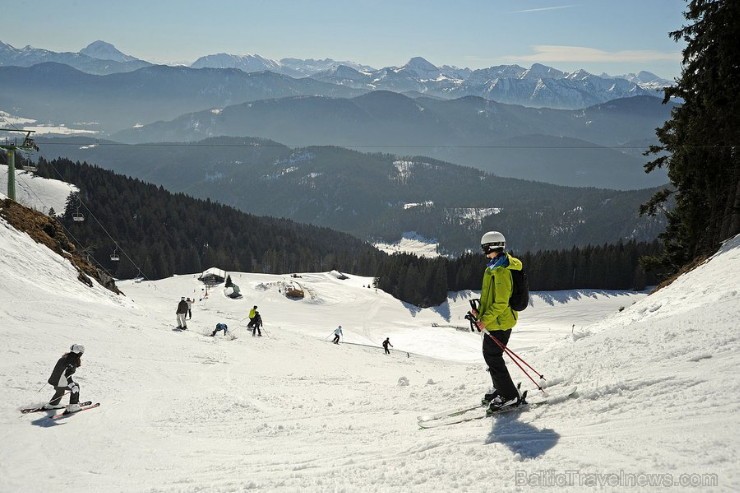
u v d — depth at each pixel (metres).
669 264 29.30
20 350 13.60
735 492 2.90
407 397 8.46
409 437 5.67
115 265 118.19
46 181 142.62
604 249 108.75
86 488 5.54
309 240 183.38
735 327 6.56
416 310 89.44
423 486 3.96
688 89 23.31
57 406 9.06
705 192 24.27
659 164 28.28
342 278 107.62
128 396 10.65
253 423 7.98
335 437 6.40
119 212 142.12
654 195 29.45
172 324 26.00
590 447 4.07
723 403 4.31
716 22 20.45
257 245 154.88
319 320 69.62
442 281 101.69
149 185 169.88
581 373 6.49
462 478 3.96
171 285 76.94
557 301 97.38
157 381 12.65
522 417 5.30
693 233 26.12
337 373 17.53
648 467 3.47
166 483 5.37
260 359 19.77
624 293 101.69
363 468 4.79
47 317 18.66
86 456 6.74
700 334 6.75
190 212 159.25
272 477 5.00
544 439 4.48
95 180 156.00
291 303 78.19
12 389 10.24
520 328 78.06
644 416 4.48
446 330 71.25
